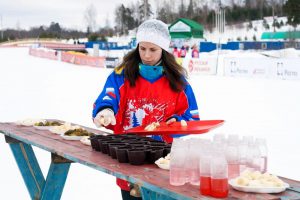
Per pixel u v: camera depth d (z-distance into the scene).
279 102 11.05
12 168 5.49
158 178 2.21
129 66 3.20
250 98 11.89
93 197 4.59
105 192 4.72
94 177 5.18
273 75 17.91
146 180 2.17
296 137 6.92
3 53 41.69
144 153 2.51
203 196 1.92
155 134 2.98
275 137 6.98
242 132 7.47
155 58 3.15
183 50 30.22
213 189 1.91
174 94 3.23
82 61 28.84
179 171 2.08
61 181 3.68
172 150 2.12
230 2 51.66
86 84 16.12
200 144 2.20
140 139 2.95
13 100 11.98
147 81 3.20
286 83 15.62
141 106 3.23
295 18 39.62
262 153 2.33
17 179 5.12
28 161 3.94
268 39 40.75
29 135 3.58
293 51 28.47
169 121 3.12
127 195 3.02
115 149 2.61
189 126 3.07
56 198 3.69
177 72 3.21
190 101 3.28
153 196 2.21
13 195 4.65
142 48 3.13
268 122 8.36
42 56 35.78
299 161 5.47
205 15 54.72
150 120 3.23
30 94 13.23
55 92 13.65
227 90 13.81
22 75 20.42
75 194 4.67
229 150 2.23
